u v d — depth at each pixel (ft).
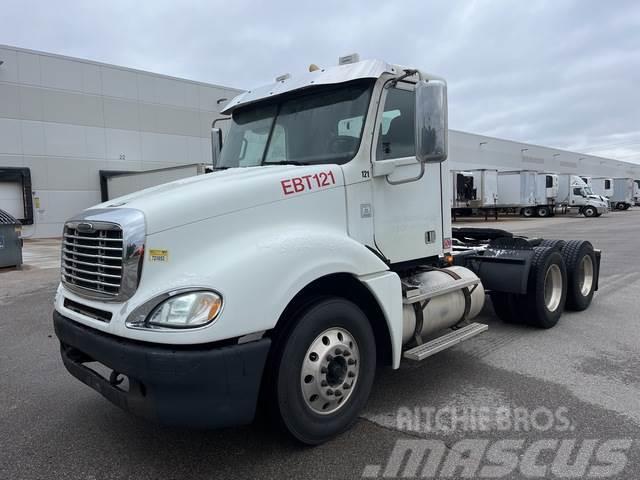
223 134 16.63
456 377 15.19
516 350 17.71
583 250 22.68
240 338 9.49
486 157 179.01
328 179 12.04
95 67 87.30
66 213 84.94
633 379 14.76
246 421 9.62
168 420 9.06
